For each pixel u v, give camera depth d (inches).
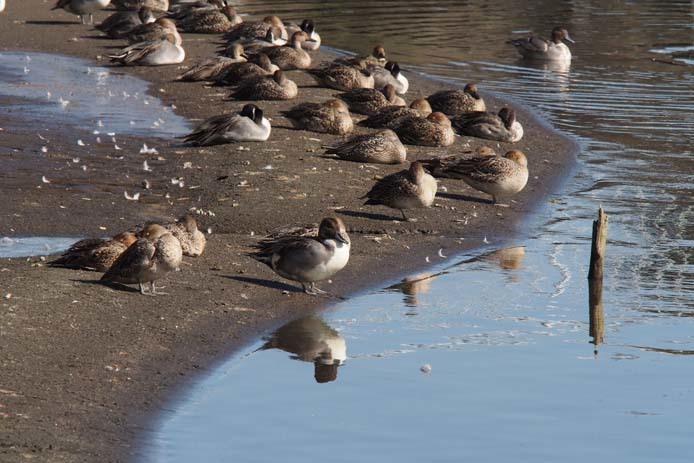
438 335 561.0
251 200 768.9
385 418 462.0
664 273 669.9
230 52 1295.5
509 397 486.3
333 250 582.6
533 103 1190.9
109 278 567.5
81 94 1136.8
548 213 799.7
